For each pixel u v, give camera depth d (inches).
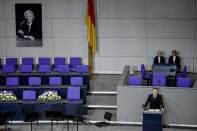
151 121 521.7
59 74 746.2
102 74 908.0
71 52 905.5
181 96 579.5
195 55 883.4
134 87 592.1
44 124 614.5
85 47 903.7
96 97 713.6
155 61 829.2
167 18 877.2
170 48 887.1
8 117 582.9
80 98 668.7
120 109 601.0
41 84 751.7
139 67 902.4
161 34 884.0
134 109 597.0
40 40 901.8
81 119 559.2
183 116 583.5
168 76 707.4
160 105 564.7
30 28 898.1
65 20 894.4
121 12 885.8
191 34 876.6
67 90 659.4
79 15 892.0
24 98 642.2
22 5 888.3
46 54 906.7
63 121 617.3
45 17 894.4
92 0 824.9
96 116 631.8
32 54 906.1
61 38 901.8
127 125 599.2
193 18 870.4
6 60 873.5
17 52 908.6
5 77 754.8
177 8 871.1
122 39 895.7
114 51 902.4
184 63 888.9
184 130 572.4
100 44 902.4
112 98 707.4
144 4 877.2
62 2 887.7
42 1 887.7
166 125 588.7
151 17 880.3
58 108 571.5
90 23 824.3
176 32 880.3
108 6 886.4
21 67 791.7
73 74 741.9
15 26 898.7
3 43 906.1
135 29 888.9
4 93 634.8
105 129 579.8
